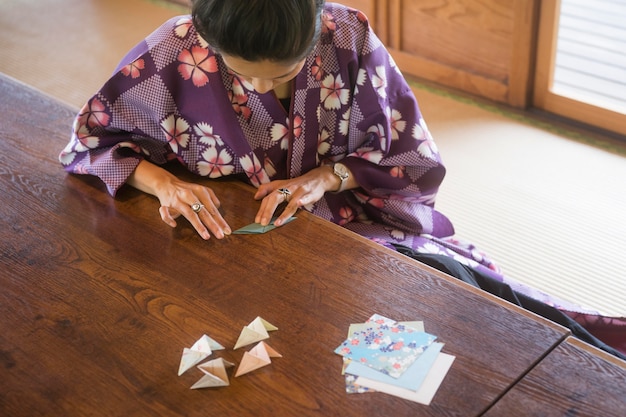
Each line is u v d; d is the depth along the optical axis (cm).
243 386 147
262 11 148
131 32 495
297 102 197
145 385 147
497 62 386
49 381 149
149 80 192
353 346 153
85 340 157
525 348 151
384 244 209
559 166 343
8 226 187
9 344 157
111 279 171
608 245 293
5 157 212
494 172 341
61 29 503
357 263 172
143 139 203
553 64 370
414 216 217
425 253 208
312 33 156
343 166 207
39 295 168
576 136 365
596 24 434
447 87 412
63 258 177
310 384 146
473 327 155
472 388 144
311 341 154
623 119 356
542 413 139
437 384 145
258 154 202
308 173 205
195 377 148
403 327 156
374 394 144
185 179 203
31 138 219
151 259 176
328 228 183
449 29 397
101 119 197
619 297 269
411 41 420
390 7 417
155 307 163
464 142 364
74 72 447
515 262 287
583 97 370
